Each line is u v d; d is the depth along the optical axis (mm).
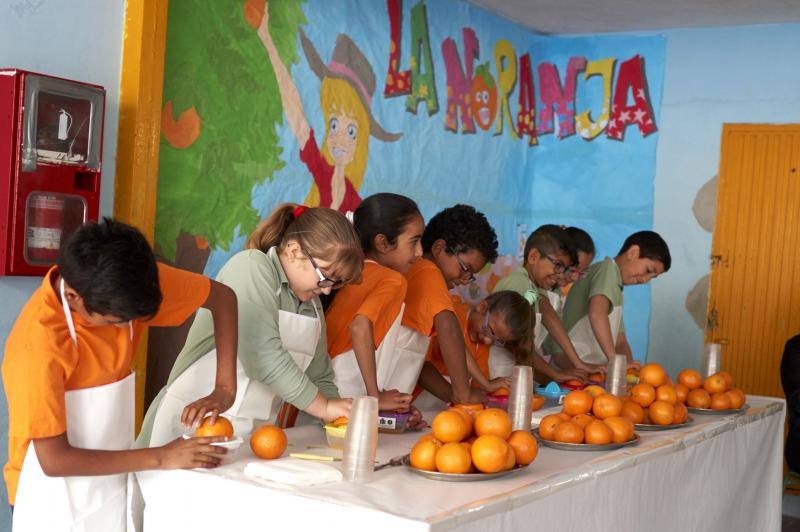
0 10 2639
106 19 2957
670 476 2467
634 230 5406
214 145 3436
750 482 3141
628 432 2361
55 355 1694
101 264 1573
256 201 3662
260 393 2311
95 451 1751
